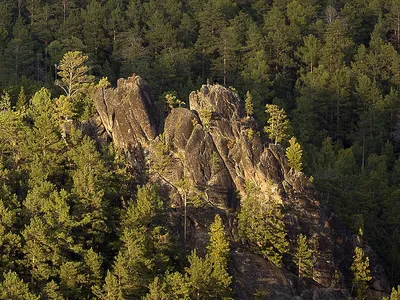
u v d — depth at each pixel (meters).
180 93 114.56
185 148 80.19
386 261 88.62
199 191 78.44
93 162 76.25
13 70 117.75
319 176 94.94
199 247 74.31
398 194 94.81
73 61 92.81
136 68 121.62
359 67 129.88
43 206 69.25
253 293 71.19
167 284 64.31
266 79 124.81
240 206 78.50
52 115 85.50
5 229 67.44
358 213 91.62
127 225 70.44
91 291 65.44
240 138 81.00
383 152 111.38
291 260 76.12
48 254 66.25
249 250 75.31
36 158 76.62
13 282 60.16
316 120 119.56
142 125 82.00
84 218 69.50
